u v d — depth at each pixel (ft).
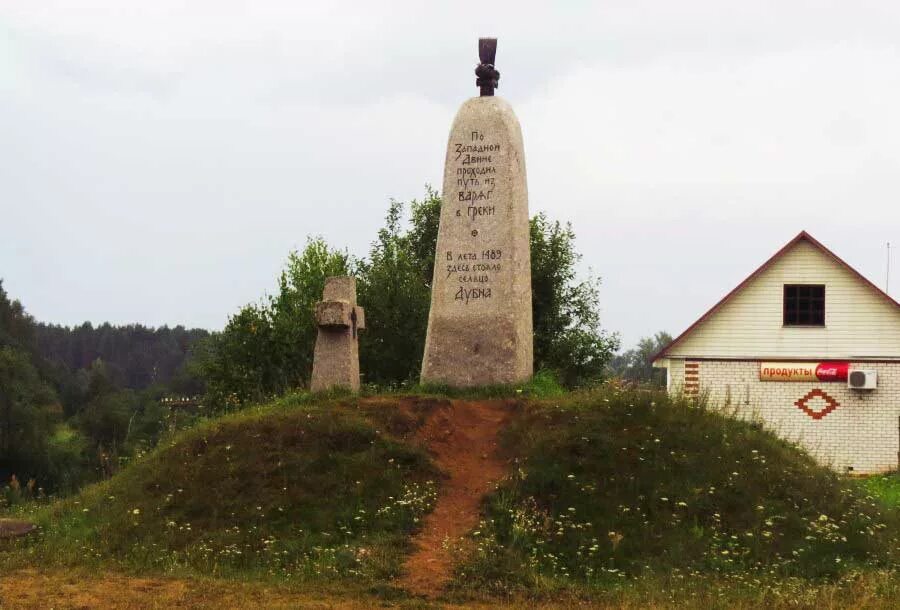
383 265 94.79
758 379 111.86
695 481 51.72
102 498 54.85
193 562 46.96
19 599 40.37
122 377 371.97
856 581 44.62
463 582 43.42
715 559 46.57
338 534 48.57
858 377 108.78
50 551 48.88
